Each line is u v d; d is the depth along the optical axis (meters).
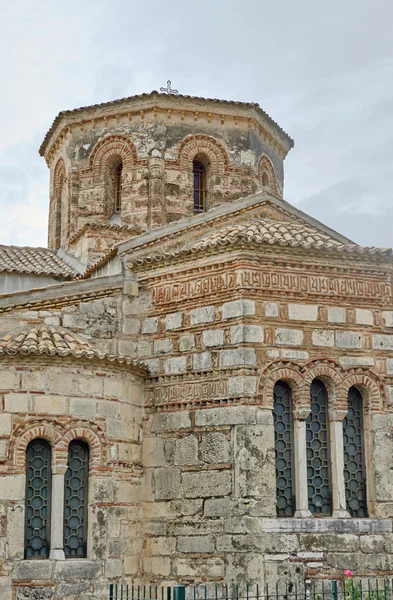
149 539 19.73
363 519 19.09
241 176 26.62
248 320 19.19
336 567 18.50
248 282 19.38
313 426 19.64
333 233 23.48
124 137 26.39
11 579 17.81
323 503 19.30
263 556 17.97
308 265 19.95
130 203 25.97
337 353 19.80
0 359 18.77
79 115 27.12
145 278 21.33
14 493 18.22
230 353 19.20
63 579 18.11
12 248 28.28
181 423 19.78
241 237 19.28
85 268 25.33
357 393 20.25
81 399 19.19
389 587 17.25
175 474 19.62
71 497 18.97
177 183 26.00
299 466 19.02
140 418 20.47
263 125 27.55
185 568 18.91
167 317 20.72
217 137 26.59
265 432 18.70
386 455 19.73
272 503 18.39
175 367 20.20
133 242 21.88
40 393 18.84
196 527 18.95
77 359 19.20
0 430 18.44
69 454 19.12
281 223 21.80
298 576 18.14
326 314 19.89
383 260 20.55
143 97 26.05
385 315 20.50
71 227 26.92
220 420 19.05
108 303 21.17
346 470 19.72
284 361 19.25
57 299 20.77
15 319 20.53
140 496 20.03
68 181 27.31
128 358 20.11
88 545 18.77
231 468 18.66
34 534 18.41
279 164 29.02
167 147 26.06
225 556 18.28
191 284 20.36
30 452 18.75
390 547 19.11
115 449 19.42
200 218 22.52
